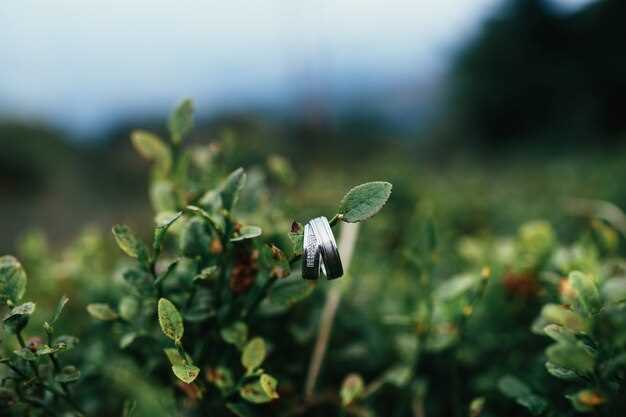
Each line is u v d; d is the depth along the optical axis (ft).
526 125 12.91
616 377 0.86
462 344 1.17
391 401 1.17
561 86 12.28
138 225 2.41
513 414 1.11
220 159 1.19
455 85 13.70
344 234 1.30
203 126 7.70
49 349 0.86
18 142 9.29
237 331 0.94
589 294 0.88
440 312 1.08
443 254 1.74
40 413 0.96
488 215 2.59
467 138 13.24
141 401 1.00
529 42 12.80
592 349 0.86
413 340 1.15
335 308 1.16
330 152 8.38
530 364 1.13
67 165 9.55
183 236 0.95
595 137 11.59
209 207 0.96
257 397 0.91
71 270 1.37
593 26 12.06
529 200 2.97
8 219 6.66
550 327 0.89
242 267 0.97
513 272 1.20
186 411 1.01
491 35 13.17
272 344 1.08
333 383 1.18
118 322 1.01
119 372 1.07
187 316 0.95
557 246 1.25
